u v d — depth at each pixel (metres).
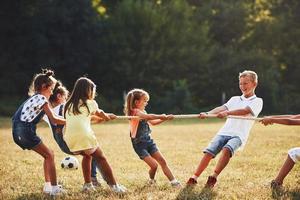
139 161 21.45
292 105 80.06
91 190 14.95
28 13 78.75
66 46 78.12
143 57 81.88
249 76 16.33
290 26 93.75
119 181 16.75
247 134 15.95
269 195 14.20
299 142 29.47
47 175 14.84
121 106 75.75
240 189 15.16
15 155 23.22
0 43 78.31
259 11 98.44
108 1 91.25
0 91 77.19
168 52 82.94
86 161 15.05
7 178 17.14
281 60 93.06
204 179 17.16
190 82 83.06
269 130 39.09
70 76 80.12
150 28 82.88
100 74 81.69
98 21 80.94
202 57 84.06
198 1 98.00
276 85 80.56
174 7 85.88
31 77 78.00
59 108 16.16
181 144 28.52
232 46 92.12
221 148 15.77
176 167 20.02
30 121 14.39
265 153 24.34
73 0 78.50
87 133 14.61
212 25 92.56
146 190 15.09
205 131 38.31
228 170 19.12
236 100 16.59
